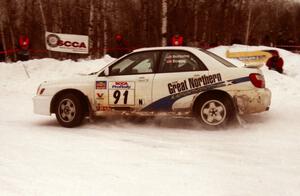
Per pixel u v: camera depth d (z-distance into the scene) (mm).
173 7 24484
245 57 14609
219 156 5543
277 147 5961
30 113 9578
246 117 7996
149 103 7332
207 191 4305
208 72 7125
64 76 14797
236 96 6988
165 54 7410
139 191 4320
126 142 6387
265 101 7078
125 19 31000
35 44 30047
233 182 4555
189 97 7137
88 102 7730
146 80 7359
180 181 4598
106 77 7625
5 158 5562
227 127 7250
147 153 5723
